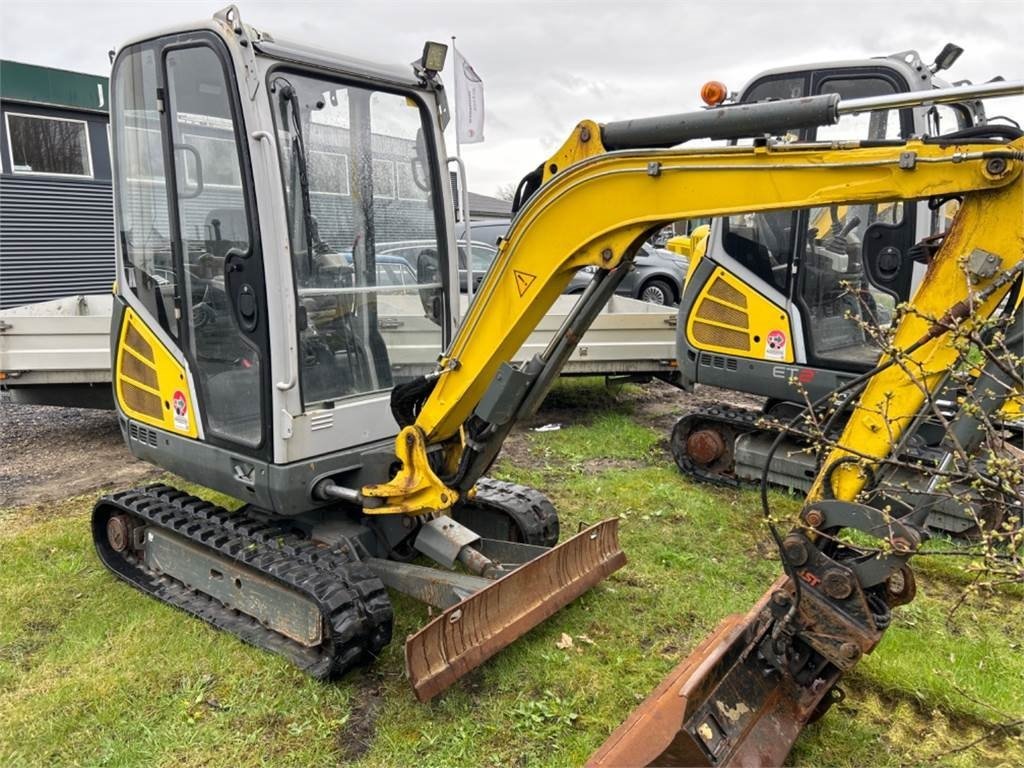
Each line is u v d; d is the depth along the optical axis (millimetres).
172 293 3590
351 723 2973
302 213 3268
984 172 2053
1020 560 2293
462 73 4414
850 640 2387
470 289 3619
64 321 5902
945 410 3551
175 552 3875
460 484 3414
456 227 3996
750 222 5168
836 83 4789
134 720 2984
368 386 3641
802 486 5227
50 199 10578
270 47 3035
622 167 2600
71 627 3615
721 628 3301
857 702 3105
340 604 3062
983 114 5246
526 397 3162
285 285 3129
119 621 3662
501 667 3289
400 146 3664
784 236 5016
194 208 3367
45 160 10547
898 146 2170
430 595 3367
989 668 3320
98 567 4234
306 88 3232
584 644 3473
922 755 2832
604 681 3223
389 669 3273
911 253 2559
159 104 3373
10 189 10188
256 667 3281
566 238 2791
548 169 2820
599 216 2699
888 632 3559
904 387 2320
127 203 3777
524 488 4270
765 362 5207
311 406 3326
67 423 7484
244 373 3336
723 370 5438
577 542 3621
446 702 3068
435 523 3600
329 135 3355
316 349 3389
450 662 2914
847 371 4848
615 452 6488
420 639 2811
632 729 2711
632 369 7270
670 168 2508
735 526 4859
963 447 2271
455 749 2836
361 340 3592
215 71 3105
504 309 3012
